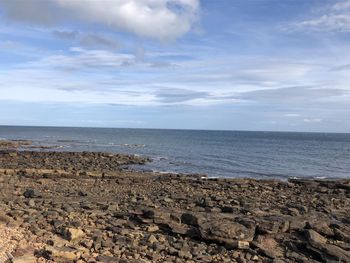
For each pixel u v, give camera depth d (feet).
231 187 95.45
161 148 275.18
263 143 392.88
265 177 137.08
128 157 180.65
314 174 153.28
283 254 42.83
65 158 160.56
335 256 41.24
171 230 47.67
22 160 145.59
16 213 52.65
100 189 84.99
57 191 78.43
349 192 95.35
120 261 37.40
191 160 186.09
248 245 43.78
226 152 242.78
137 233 46.80
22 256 36.24
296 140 509.76
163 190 87.76
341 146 376.07
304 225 48.52
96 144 308.40
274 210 61.62
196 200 70.18
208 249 43.34
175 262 39.24
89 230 46.60
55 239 42.57
